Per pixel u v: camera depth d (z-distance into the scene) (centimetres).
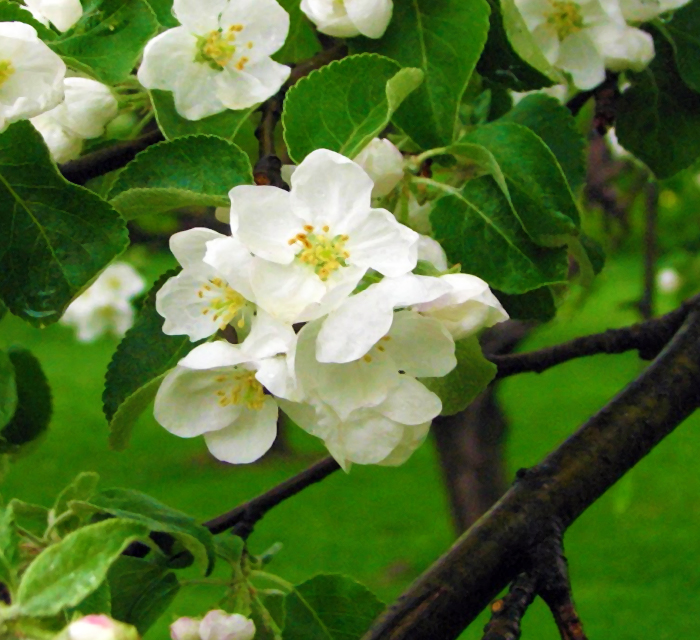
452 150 83
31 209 79
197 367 76
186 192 77
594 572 313
